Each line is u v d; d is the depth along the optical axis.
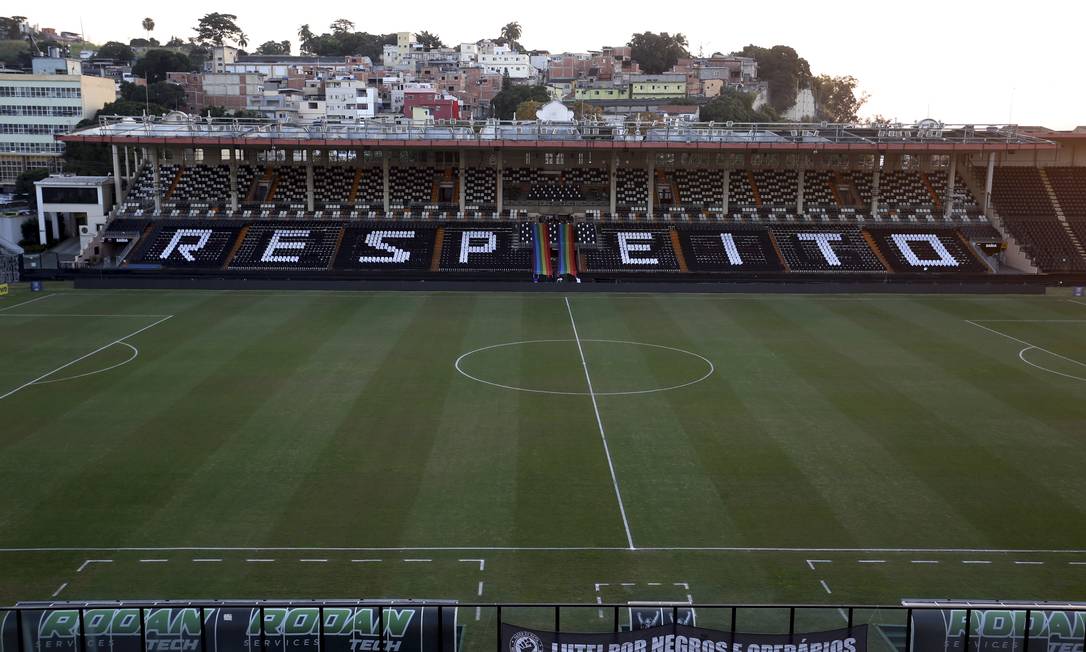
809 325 56.53
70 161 118.75
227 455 32.28
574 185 84.94
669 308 62.41
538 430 35.41
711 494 29.09
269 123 83.56
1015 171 86.19
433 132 81.50
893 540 25.84
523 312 60.50
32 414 36.91
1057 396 40.41
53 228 91.00
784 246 77.75
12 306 61.34
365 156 86.00
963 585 23.30
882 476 30.67
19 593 22.59
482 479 30.28
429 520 27.05
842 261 75.75
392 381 42.28
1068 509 28.00
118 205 81.31
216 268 73.44
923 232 79.62
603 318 58.62
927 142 77.62
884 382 42.62
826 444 33.84
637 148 77.50
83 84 143.00
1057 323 57.75
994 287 69.06
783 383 42.44
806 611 21.94
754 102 193.12
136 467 31.06
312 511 27.61
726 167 81.25
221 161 86.06
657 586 23.22
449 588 23.02
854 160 86.31
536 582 23.38
